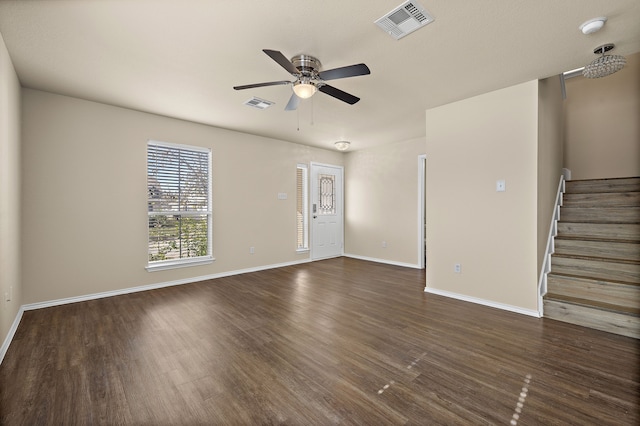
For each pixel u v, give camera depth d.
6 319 2.35
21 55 2.43
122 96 3.32
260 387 1.83
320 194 6.16
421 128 4.60
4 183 2.28
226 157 4.66
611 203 3.56
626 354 2.20
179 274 4.20
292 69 2.27
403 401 1.70
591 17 1.97
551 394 1.75
